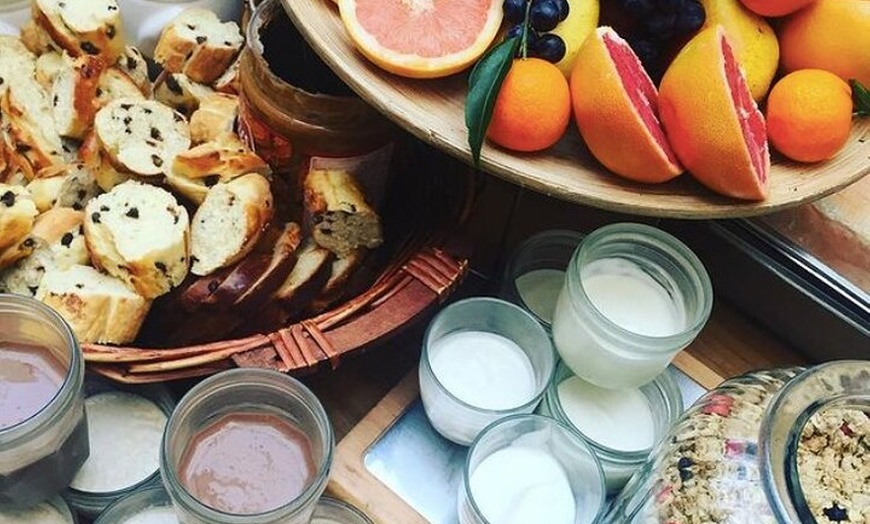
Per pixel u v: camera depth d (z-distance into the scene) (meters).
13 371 0.60
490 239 0.81
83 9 0.72
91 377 0.69
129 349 0.64
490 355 0.71
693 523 0.53
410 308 0.67
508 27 0.64
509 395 0.69
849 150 0.66
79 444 0.63
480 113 0.60
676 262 0.68
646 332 0.67
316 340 0.65
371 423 0.69
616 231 0.68
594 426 0.70
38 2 0.72
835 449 0.51
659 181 0.62
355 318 0.67
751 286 0.75
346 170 0.71
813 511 0.50
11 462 0.58
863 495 0.50
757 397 0.57
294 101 0.67
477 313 0.71
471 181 0.73
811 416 0.51
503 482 0.65
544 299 0.76
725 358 0.75
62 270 0.67
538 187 0.62
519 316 0.70
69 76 0.72
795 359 0.76
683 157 0.62
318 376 0.73
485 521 0.61
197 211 0.69
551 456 0.66
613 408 0.70
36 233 0.67
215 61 0.75
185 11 0.76
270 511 0.55
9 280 0.68
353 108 0.68
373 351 0.75
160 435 0.68
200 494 0.58
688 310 0.67
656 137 0.61
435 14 0.63
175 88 0.75
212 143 0.70
